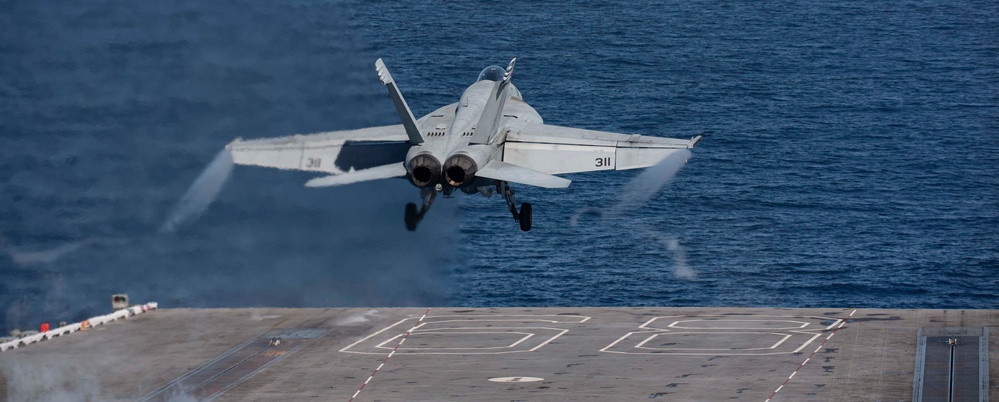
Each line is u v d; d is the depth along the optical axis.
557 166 149.25
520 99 180.38
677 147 147.00
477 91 167.25
